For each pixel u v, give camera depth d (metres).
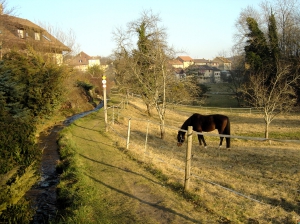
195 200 6.30
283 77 26.78
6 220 4.62
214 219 5.45
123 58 21.61
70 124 16.88
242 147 15.21
